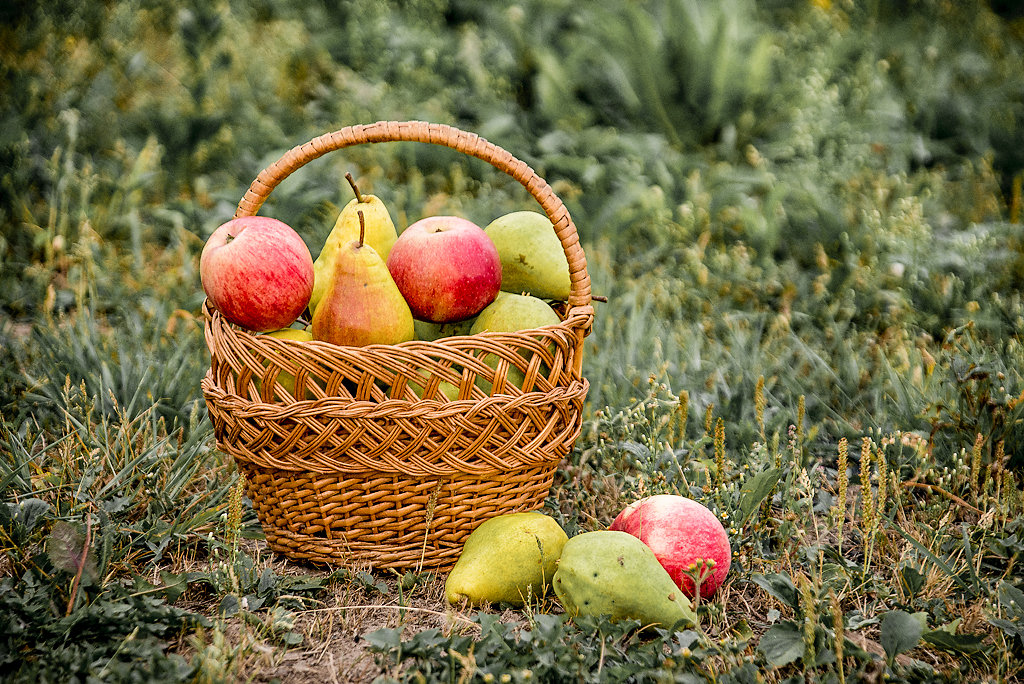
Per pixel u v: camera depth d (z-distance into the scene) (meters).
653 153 4.90
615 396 2.75
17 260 3.86
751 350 3.23
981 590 1.96
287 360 1.84
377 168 4.60
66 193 4.20
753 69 5.52
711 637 1.82
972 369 2.48
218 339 1.94
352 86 5.20
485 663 1.63
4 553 1.99
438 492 1.93
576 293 2.04
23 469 2.26
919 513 2.33
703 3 5.81
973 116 5.52
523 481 2.05
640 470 2.29
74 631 1.71
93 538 1.96
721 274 3.83
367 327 1.89
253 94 5.42
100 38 5.63
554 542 1.91
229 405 1.90
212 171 4.75
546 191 1.98
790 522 2.11
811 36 6.41
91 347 2.82
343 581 2.00
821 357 3.17
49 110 4.68
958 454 2.47
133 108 5.10
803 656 1.66
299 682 1.66
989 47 6.52
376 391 1.86
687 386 2.90
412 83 5.45
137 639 1.71
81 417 2.53
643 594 1.74
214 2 6.02
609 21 5.64
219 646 1.62
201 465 2.46
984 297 3.53
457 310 2.03
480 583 1.86
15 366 2.89
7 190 4.16
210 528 2.22
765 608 1.99
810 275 3.89
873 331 3.38
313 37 6.20
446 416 1.87
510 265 2.24
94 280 3.56
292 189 4.03
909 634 1.70
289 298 1.91
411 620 1.88
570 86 5.57
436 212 4.18
